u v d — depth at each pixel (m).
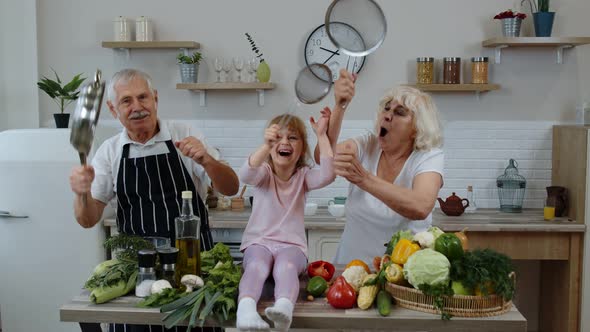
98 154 2.75
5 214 4.18
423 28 4.72
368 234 2.54
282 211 2.22
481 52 4.73
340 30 2.17
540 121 4.76
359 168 2.25
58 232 4.21
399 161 2.52
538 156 4.77
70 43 4.89
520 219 4.34
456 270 1.90
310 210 4.46
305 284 2.18
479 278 1.87
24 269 4.24
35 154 4.19
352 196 2.57
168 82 4.86
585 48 4.71
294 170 2.28
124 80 2.57
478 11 4.70
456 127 4.78
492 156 4.79
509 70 4.74
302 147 2.25
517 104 4.75
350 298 1.96
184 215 2.11
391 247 2.14
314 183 2.25
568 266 4.28
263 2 4.76
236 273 2.07
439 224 4.15
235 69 4.75
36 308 4.27
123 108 2.58
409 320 1.89
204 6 4.80
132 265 2.11
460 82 4.66
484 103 4.76
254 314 1.83
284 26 4.77
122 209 2.75
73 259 4.21
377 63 4.74
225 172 2.52
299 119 2.25
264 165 2.25
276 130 2.16
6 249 4.24
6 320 4.30
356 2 2.17
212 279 2.04
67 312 1.95
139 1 4.83
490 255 1.94
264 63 4.66
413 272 1.91
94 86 1.83
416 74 4.73
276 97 4.82
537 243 4.22
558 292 4.48
